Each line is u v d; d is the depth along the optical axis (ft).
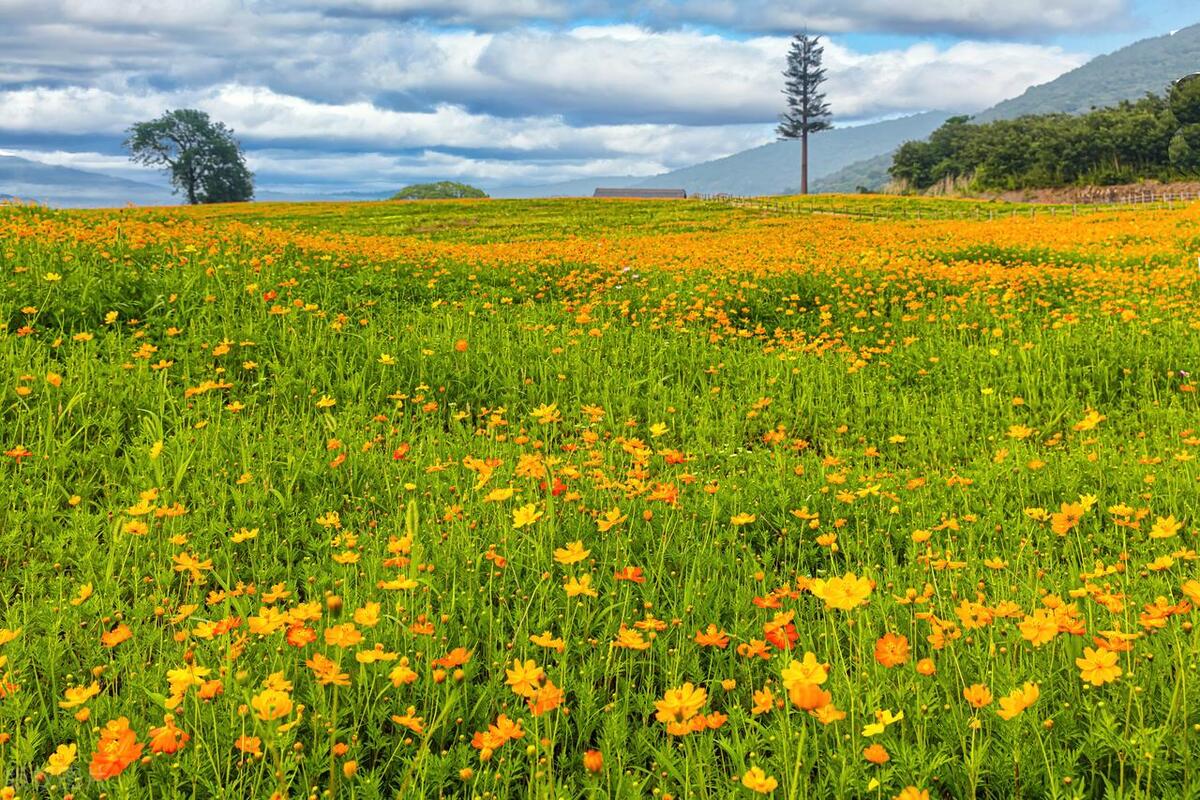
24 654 9.60
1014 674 8.79
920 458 20.77
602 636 10.31
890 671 9.18
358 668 9.09
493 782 7.93
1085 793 7.79
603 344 30.07
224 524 13.57
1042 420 23.63
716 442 21.49
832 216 165.68
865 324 36.78
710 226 140.15
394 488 15.90
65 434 17.29
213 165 365.20
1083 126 375.25
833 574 12.87
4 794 7.18
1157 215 101.35
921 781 7.40
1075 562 13.05
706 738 8.14
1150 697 8.38
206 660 9.54
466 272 44.60
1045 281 41.70
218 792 7.52
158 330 25.90
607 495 15.10
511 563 12.12
